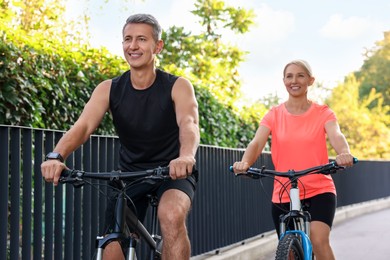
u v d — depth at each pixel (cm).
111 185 429
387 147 5197
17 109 712
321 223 589
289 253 522
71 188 670
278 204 613
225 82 1939
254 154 614
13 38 732
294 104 616
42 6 1220
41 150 637
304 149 604
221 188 1012
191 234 896
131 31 472
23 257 619
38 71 739
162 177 407
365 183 2211
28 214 622
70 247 669
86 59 882
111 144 734
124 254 429
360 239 1327
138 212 489
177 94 476
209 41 2256
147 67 477
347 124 5272
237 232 1068
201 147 940
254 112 1463
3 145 595
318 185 597
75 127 471
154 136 482
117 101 483
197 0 2333
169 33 2148
